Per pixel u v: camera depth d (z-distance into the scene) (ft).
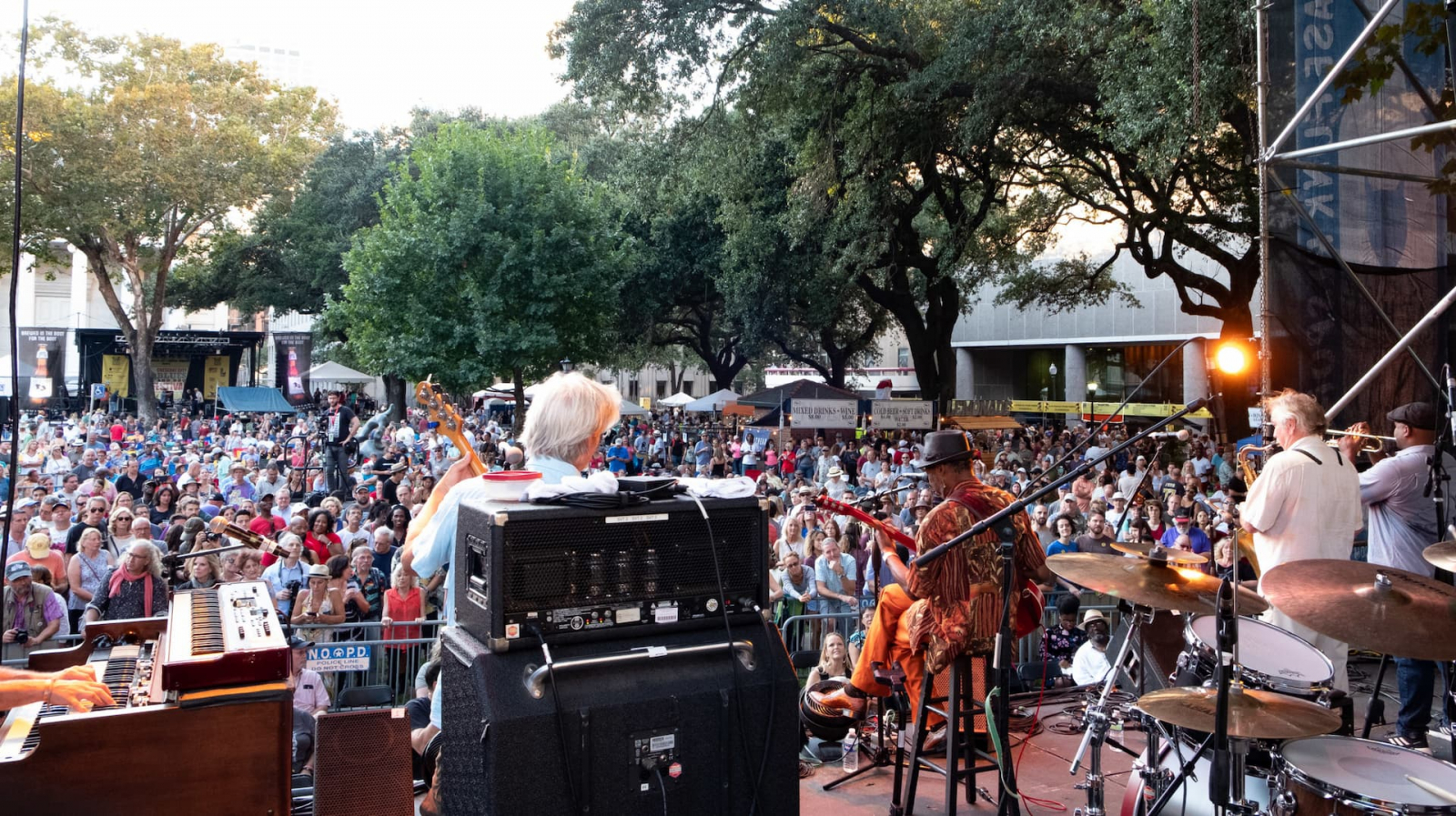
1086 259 108.17
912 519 35.09
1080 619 25.55
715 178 78.79
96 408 129.59
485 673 7.42
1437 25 18.40
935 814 13.28
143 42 101.81
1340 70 17.66
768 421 77.77
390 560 30.09
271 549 12.54
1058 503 35.29
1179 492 44.86
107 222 100.22
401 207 91.71
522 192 88.28
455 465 10.95
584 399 9.39
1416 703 14.73
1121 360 155.63
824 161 67.72
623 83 67.72
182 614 9.10
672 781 7.80
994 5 53.72
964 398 167.84
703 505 8.27
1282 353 19.08
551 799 7.36
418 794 14.23
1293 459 13.79
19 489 37.55
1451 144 18.67
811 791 14.44
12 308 8.25
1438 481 15.29
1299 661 11.87
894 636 14.30
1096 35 46.96
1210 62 38.99
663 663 7.97
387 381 127.95
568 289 89.15
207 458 61.41
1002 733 11.10
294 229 130.52
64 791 7.29
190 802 7.59
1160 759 12.09
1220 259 66.85
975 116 55.01
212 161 102.89
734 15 64.85
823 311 91.76
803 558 29.94
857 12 59.21
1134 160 61.57
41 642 22.70
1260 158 19.35
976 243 90.07
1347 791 8.97
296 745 17.33
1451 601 9.83
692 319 123.85
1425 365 18.81
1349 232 19.43
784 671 8.32
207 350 144.66
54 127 94.27
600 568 7.88
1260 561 14.26
